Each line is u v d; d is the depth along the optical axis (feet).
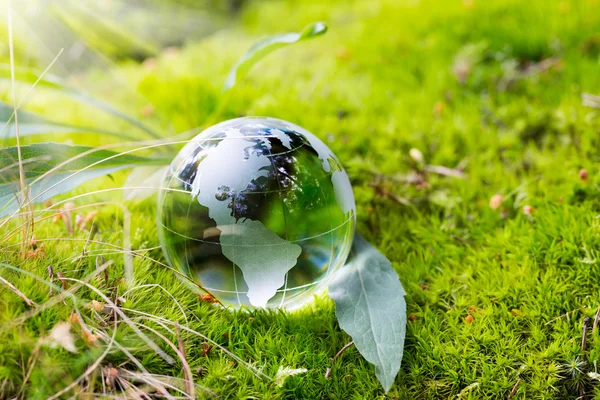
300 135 1.32
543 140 1.63
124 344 1.27
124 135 1.52
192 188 1.28
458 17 2.14
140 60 2.35
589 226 1.43
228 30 2.68
